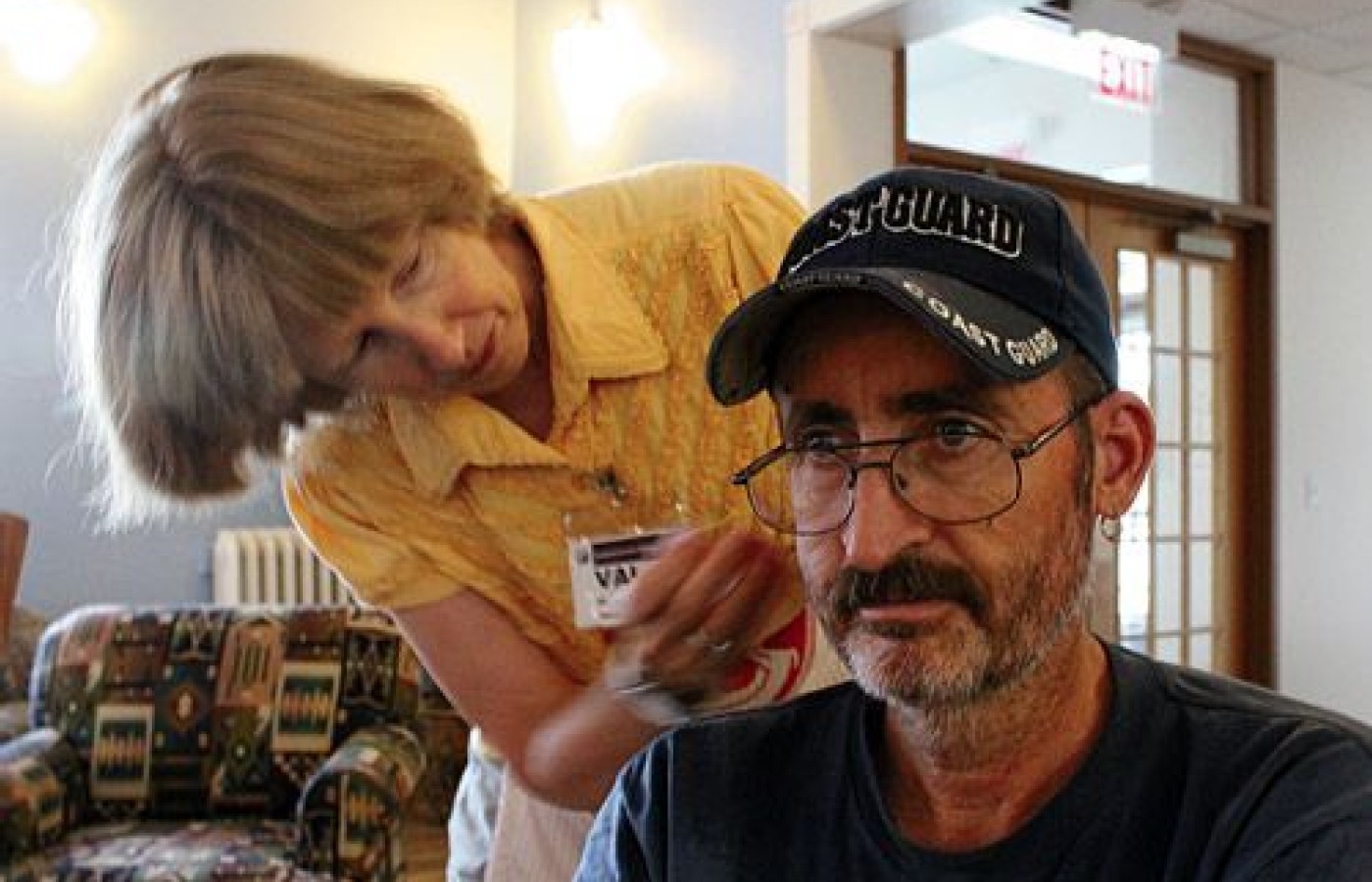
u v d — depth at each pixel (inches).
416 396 43.0
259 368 38.0
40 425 160.6
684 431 44.8
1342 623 190.7
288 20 177.5
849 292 27.3
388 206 36.9
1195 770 26.7
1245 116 180.7
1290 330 184.1
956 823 29.0
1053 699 27.5
